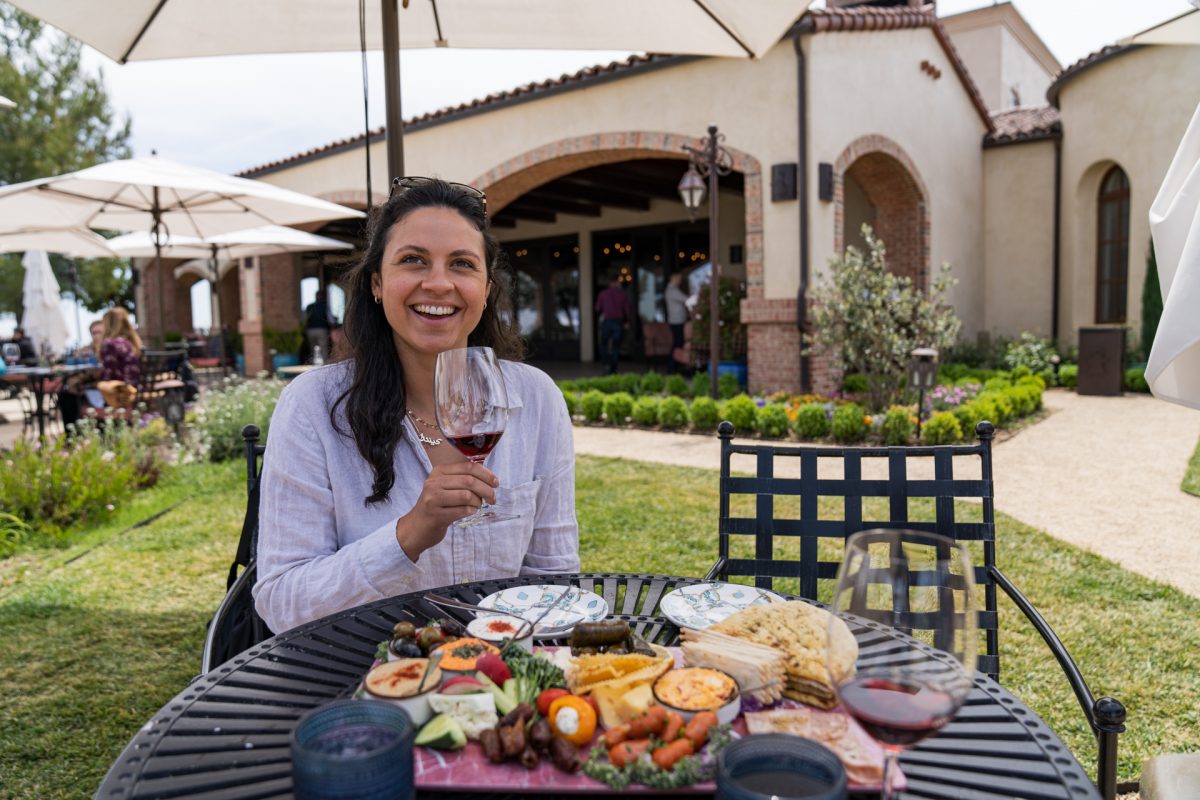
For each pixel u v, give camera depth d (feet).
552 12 10.98
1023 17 65.77
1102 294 42.14
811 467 7.10
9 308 65.92
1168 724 8.46
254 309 53.72
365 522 5.64
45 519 16.56
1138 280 38.45
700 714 3.26
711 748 3.12
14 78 63.72
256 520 7.30
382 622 4.92
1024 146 44.88
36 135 64.80
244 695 4.05
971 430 24.62
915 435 24.57
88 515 17.17
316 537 5.55
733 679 3.62
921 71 38.22
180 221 27.63
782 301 31.60
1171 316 5.38
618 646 4.16
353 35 11.44
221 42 11.03
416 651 3.92
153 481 20.30
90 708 9.18
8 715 9.04
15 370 26.07
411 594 5.26
